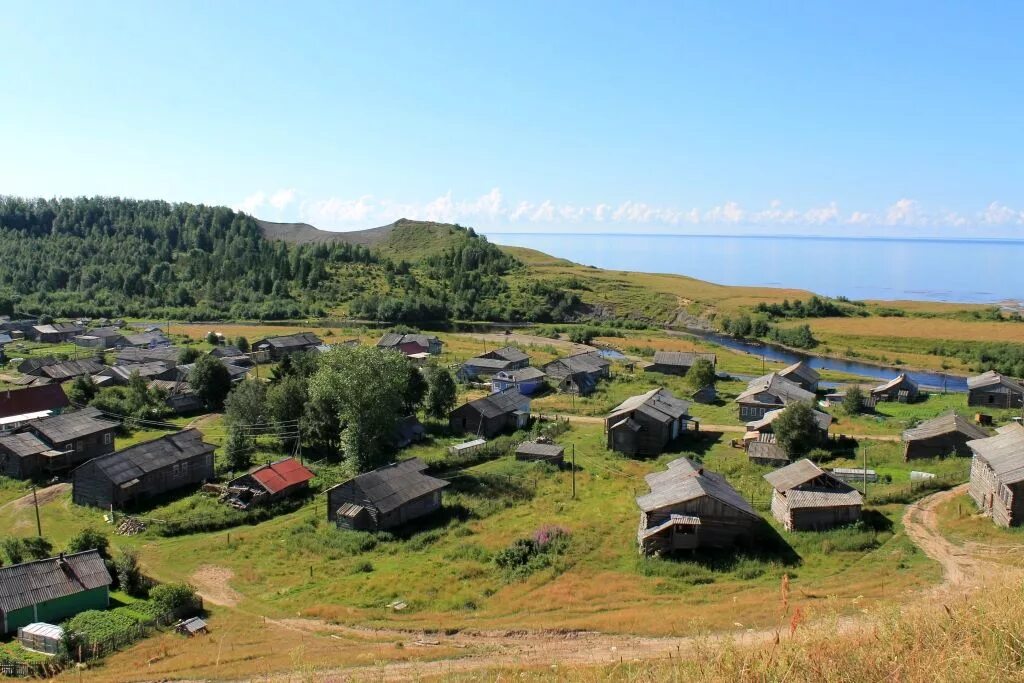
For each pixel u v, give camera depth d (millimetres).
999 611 14836
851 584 41031
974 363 147125
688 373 114875
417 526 58406
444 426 91188
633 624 36500
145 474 65938
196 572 50719
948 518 52062
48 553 50312
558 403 106188
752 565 46062
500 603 42562
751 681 14297
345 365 73250
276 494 65750
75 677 34219
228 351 139500
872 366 152625
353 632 39312
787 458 70312
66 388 104438
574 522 55750
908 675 13125
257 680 31891
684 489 51281
